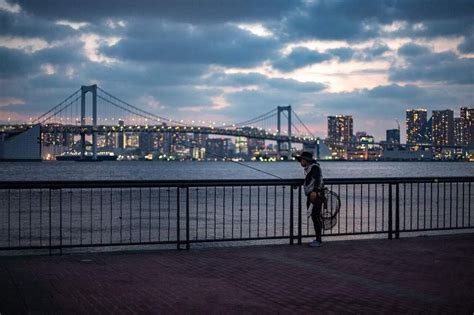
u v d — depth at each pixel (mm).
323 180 11367
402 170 169375
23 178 99000
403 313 6441
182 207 36000
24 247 10148
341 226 22406
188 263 9305
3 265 9031
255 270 8758
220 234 20734
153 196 49938
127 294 7168
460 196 47406
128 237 19953
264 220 26375
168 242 10789
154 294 7184
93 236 20344
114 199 44750
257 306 6664
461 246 11188
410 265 9234
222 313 6355
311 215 11320
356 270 8805
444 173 142500
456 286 7777
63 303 6699
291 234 11438
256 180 11203
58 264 9148
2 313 6258
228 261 9516
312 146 166625
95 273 8445
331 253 10352
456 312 6508
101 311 6375
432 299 7074
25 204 39219
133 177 105500
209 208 34938
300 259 9711
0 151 171750
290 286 7699
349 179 11648
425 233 20203
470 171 167000
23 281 7863
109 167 182500
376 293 7348
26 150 174875
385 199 43812
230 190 61156
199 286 7648
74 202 41531
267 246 11172
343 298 7078
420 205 36469
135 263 9289
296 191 57969
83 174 120000
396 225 12273
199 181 10844
